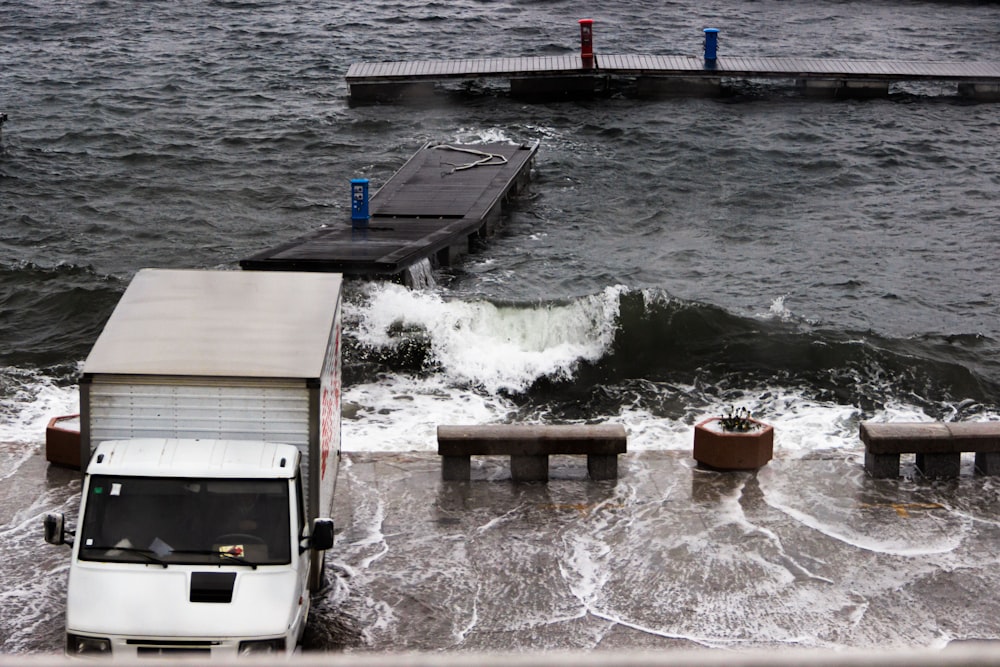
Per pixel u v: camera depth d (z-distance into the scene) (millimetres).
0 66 49844
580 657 3664
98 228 31141
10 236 30141
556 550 14359
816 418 20172
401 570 13805
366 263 24078
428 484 16250
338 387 13711
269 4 64875
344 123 43219
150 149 38719
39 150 38125
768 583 13594
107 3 64062
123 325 12508
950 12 68000
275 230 31609
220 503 10914
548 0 68438
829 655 3684
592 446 16172
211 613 10180
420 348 22406
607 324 23125
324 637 12266
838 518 15305
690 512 15422
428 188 32969
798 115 45438
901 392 21453
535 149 37625
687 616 12859
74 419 16656
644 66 49312
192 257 29141
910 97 48969
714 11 67125
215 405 11477
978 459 16859
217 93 46656
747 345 22906
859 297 26609
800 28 62969
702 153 40000
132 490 10938
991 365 22812
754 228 32438
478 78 48219
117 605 10195
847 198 35469
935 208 34344
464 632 12461
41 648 11992
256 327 12531
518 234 31359
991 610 13039
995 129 43812
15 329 23625
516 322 23031
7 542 14258
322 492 11953
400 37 58531
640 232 32000
